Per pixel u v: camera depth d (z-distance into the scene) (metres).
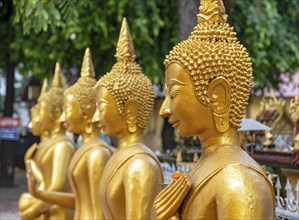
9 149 15.13
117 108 5.06
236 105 3.41
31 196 7.10
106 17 10.13
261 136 7.54
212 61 3.35
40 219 7.11
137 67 5.25
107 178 4.88
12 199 13.54
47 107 7.62
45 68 11.32
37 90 16.09
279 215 5.01
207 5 3.55
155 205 3.37
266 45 10.87
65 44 10.55
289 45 11.26
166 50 10.69
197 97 3.36
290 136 7.44
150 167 4.69
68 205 6.47
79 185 5.86
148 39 9.95
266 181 3.21
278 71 11.82
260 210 3.05
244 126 6.20
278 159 6.04
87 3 9.37
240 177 3.12
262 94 10.52
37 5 7.86
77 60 10.77
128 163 4.75
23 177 18.38
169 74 3.47
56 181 6.76
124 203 4.79
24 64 12.85
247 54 3.49
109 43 10.32
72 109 6.23
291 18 11.81
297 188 4.96
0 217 11.23
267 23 10.69
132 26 10.10
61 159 6.92
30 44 10.93
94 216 5.58
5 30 12.87
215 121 3.39
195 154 7.34
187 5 6.47
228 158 3.26
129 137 5.09
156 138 13.39
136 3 10.05
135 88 5.10
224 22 3.56
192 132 3.45
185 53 3.39
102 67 10.84
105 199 4.90
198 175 3.33
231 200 3.06
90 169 5.67
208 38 3.45
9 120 14.71
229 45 3.44
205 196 3.20
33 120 8.38
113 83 5.09
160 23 10.08
